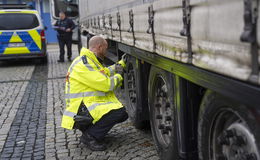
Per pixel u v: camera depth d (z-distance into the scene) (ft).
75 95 13.17
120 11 15.53
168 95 9.86
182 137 9.04
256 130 5.77
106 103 13.24
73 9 46.37
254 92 5.24
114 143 13.96
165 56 9.47
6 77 32.22
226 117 7.26
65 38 42.37
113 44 19.36
